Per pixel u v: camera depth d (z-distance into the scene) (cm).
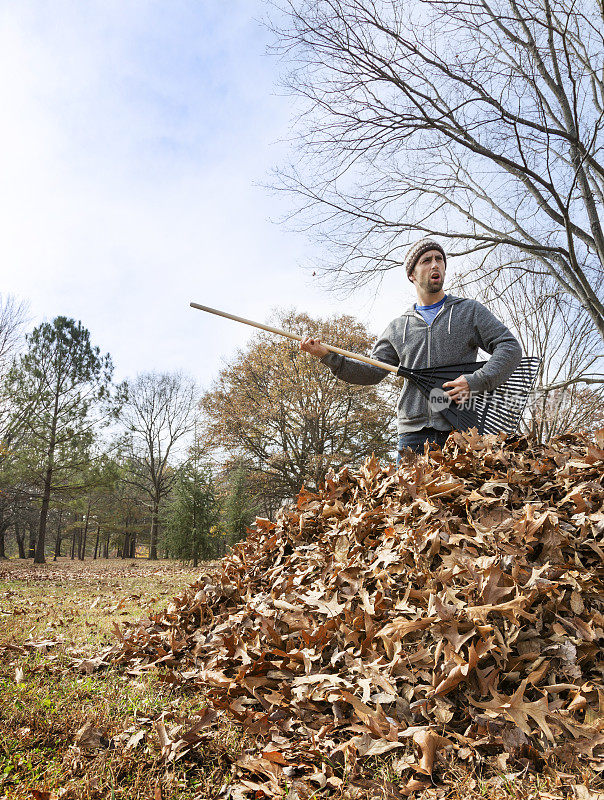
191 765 167
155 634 295
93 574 1145
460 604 186
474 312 285
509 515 220
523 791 133
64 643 326
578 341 949
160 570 1260
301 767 160
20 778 155
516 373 282
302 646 218
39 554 1967
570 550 208
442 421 283
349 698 173
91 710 205
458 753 151
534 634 179
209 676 221
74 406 2058
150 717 201
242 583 295
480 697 168
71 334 2098
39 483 2075
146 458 3111
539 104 618
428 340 290
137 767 164
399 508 242
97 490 2223
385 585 215
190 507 1470
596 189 798
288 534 300
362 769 154
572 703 160
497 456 247
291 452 2214
